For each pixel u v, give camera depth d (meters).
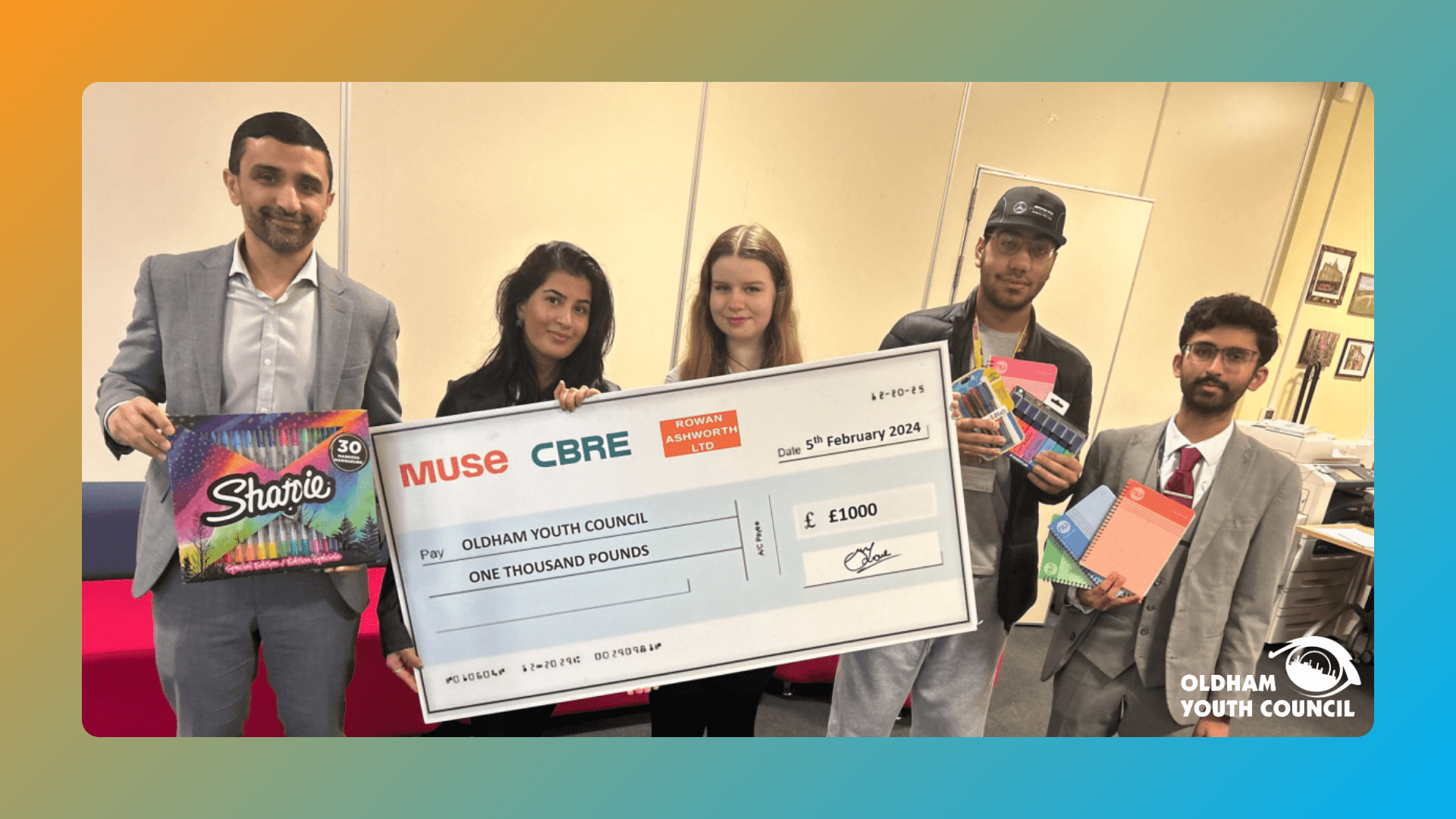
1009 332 1.99
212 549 1.69
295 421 1.72
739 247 1.91
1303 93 2.06
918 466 1.88
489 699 1.83
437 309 1.83
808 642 1.87
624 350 1.89
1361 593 2.15
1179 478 2.02
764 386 1.85
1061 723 2.05
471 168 1.83
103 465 1.82
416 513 1.80
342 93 1.78
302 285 1.75
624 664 1.85
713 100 1.90
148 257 1.74
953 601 1.90
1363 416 2.15
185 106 1.75
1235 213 2.06
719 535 1.85
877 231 1.96
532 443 1.81
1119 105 2.01
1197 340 2.04
